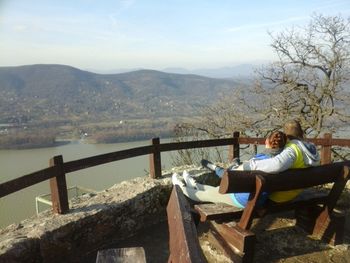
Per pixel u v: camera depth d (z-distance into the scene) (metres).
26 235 3.47
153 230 4.55
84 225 3.85
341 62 10.59
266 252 3.77
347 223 4.47
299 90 11.05
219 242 3.70
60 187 3.90
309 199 3.84
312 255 3.71
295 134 3.65
